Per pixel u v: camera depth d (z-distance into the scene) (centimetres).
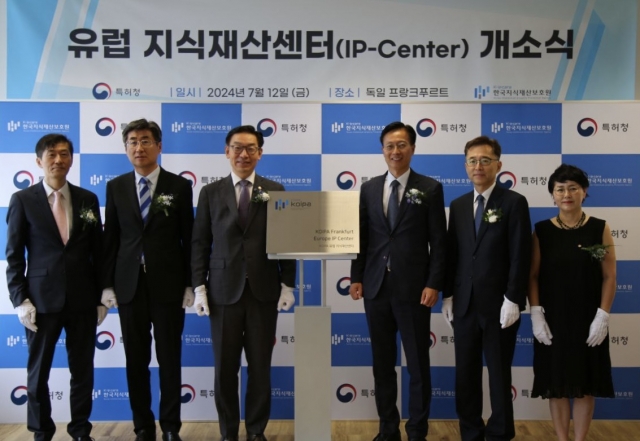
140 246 303
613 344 357
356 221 272
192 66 364
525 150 359
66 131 358
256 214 306
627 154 356
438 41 363
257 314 305
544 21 362
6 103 356
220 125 360
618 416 360
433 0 363
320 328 272
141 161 304
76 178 359
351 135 360
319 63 365
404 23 363
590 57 362
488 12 362
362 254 317
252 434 307
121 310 304
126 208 306
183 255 314
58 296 298
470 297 294
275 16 363
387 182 314
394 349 311
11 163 357
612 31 362
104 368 361
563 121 357
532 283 303
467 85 364
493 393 295
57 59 363
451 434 341
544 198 358
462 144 359
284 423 359
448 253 311
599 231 293
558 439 316
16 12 362
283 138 360
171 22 363
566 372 287
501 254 293
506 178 360
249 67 365
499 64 363
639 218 356
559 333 288
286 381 363
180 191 313
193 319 362
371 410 363
